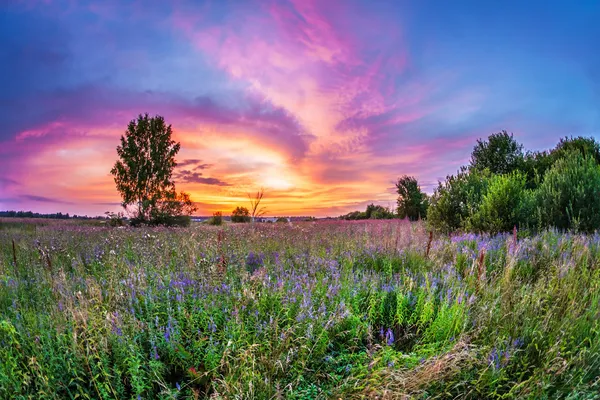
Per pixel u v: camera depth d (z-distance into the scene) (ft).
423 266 18.15
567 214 31.09
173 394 7.89
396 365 8.95
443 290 13.84
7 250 26.07
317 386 8.86
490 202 35.22
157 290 13.66
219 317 11.49
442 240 26.55
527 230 30.63
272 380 8.76
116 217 78.23
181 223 83.92
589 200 31.09
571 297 12.05
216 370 8.87
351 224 54.24
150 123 84.84
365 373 8.82
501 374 8.57
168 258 19.57
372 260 20.72
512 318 10.93
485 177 43.37
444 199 41.68
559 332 9.87
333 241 27.53
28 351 9.26
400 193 94.48
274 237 31.60
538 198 35.12
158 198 84.02
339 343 10.91
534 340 9.79
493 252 22.11
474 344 10.02
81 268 18.70
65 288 13.66
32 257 20.97
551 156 54.13
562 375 8.40
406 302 13.03
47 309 12.16
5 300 13.56
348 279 15.35
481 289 13.47
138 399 7.57
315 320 11.06
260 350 9.32
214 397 7.61
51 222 80.43
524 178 38.11
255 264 21.15
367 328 11.27
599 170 33.99
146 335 10.59
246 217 104.58
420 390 7.92
